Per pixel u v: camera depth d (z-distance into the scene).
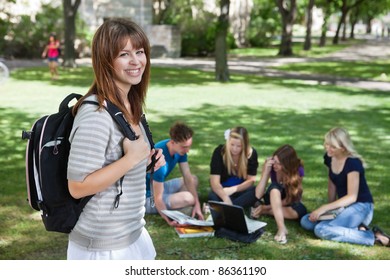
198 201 6.44
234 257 5.22
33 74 24.25
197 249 5.39
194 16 40.47
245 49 46.62
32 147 2.81
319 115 14.21
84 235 2.83
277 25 52.38
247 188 6.73
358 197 5.87
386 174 8.46
